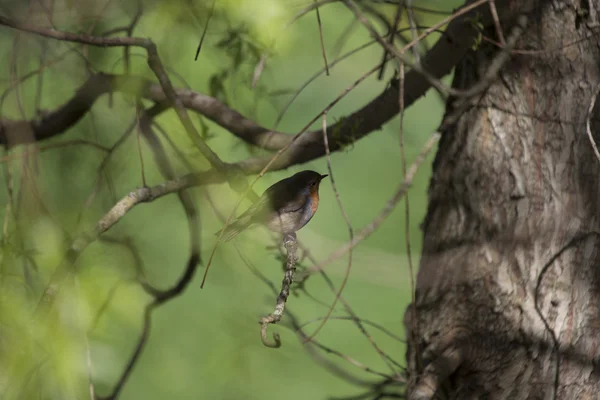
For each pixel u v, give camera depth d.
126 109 12.03
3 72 11.73
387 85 8.91
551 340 7.78
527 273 7.90
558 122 7.98
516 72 8.05
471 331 7.91
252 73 10.95
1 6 10.71
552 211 7.92
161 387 16.30
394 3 9.05
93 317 9.20
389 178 22.39
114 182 11.63
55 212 10.02
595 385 7.76
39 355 7.53
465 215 8.21
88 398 7.71
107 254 10.45
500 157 8.07
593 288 7.91
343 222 22.12
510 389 7.74
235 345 15.15
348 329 20.19
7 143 9.63
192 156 10.95
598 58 8.08
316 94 19.92
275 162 9.40
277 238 10.79
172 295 10.50
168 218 13.67
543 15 8.02
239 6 10.45
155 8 11.04
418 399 7.46
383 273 13.38
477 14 7.72
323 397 18.50
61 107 10.55
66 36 8.71
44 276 8.39
